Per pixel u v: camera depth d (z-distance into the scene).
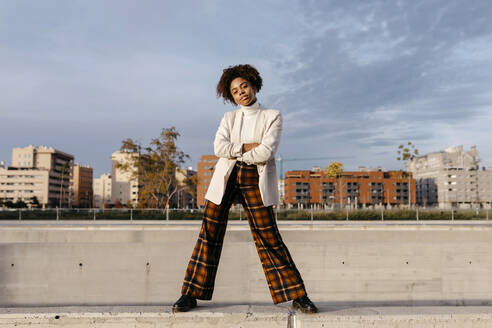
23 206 102.75
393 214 28.92
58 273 5.68
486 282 5.56
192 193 40.25
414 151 37.50
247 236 6.82
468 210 30.70
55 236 7.90
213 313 1.82
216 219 2.03
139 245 5.83
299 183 111.12
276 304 2.04
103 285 5.71
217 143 2.01
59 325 1.78
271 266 2.01
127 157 39.59
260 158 1.91
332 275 5.84
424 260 5.72
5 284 5.58
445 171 119.81
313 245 5.91
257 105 2.11
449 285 5.62
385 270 5.78
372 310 1.89
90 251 5.76
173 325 1.80
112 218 23.06
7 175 111.38
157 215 23.20
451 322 1.78
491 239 6.64
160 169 39.62
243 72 2.08
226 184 2.02
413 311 1.86
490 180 117.94
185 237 7.51
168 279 5.79
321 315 1.79
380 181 112.38
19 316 1.78
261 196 1.95
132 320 1.80
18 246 5.67
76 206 127.62
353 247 5.86
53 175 116.88
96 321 1.79
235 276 5.66
